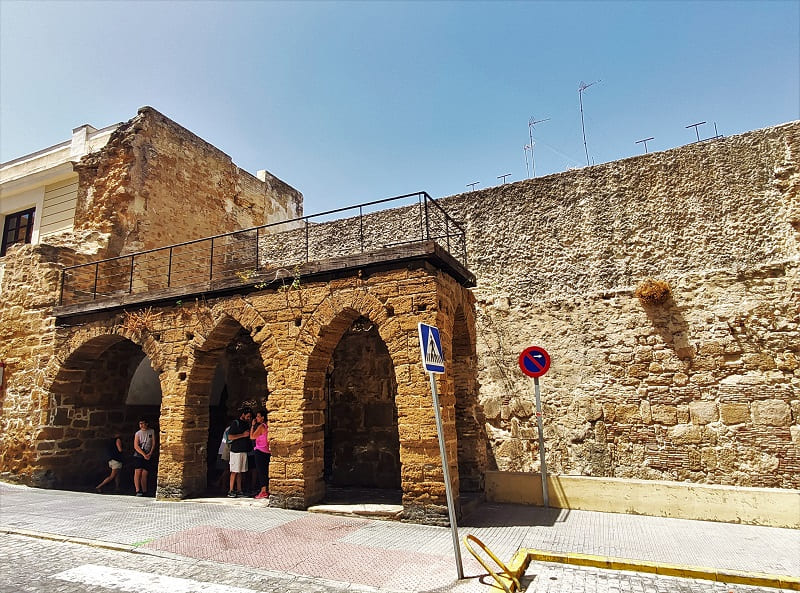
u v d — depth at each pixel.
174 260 16.25
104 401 13.43
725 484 8.64
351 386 11.99
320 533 7.39
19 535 7.53
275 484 9.11
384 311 8.60
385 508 8.34
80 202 15.51
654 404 9.35
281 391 9.29
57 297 12.69
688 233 9.60
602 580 5.73
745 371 8.81
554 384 10.14
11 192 17.25
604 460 9.55
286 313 9.48
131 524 7.96
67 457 12.43
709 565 6.02
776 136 9.21
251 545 6.85
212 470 13.39
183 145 17.20
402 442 8.13
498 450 10.37
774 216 9.00
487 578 5.56
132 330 11.21
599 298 10.08
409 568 5.95
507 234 11.14
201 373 10.56
